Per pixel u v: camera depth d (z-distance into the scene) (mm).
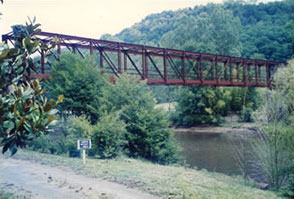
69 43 19672
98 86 18234
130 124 16859
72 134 15305
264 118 12422
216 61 33344
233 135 34438
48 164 11531
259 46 78188
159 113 17750
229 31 63375
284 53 71750
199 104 45656
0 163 11672
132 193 7820
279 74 14000
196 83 30219
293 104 12266
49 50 5641
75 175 9750
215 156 21438
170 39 73500
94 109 16891
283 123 11867
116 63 52219
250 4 109938
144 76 23953
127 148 17016
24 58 4613
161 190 8078
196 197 7625
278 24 83625
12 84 3990
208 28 64375
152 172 10570
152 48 24906
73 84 17031
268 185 11305
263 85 41125
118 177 9398
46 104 4066
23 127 3770
